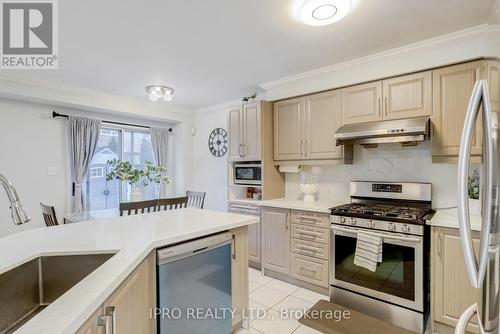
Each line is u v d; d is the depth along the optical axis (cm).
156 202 292
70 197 390
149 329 140
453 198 237
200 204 373
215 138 476
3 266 105
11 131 342
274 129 337
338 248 240
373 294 220
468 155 85
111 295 102
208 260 172
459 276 186
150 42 227
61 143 385
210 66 282
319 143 294
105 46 234
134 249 129
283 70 294
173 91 371
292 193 351
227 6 176
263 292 268
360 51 245
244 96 400
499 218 81
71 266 126
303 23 197
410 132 218
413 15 186
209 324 173
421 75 229
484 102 86
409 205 254
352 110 269
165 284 147
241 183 359
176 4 173
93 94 375
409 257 201
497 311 79
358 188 287
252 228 334
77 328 72
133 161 476
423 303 197
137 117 460
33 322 70
